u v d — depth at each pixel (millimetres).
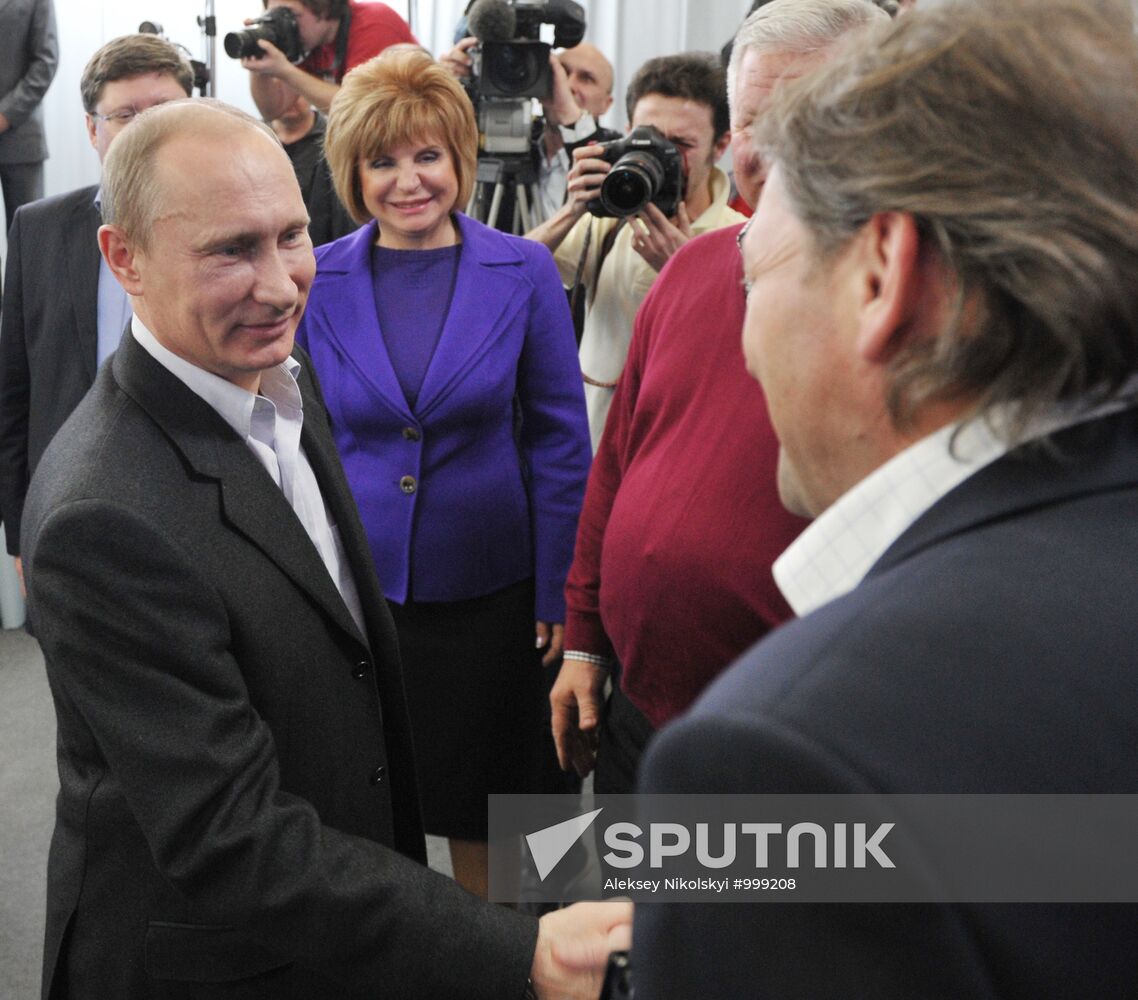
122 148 918
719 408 1138
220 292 913
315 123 2762
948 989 369
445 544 1677
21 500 2186
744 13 3672
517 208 2428
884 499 477
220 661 878
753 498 1094
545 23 2297
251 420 1016
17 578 3172
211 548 908
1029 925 371
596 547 1457
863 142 461
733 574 1095
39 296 2090
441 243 1730
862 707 386
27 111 3430
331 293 1683
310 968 943
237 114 949
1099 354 426
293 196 951
